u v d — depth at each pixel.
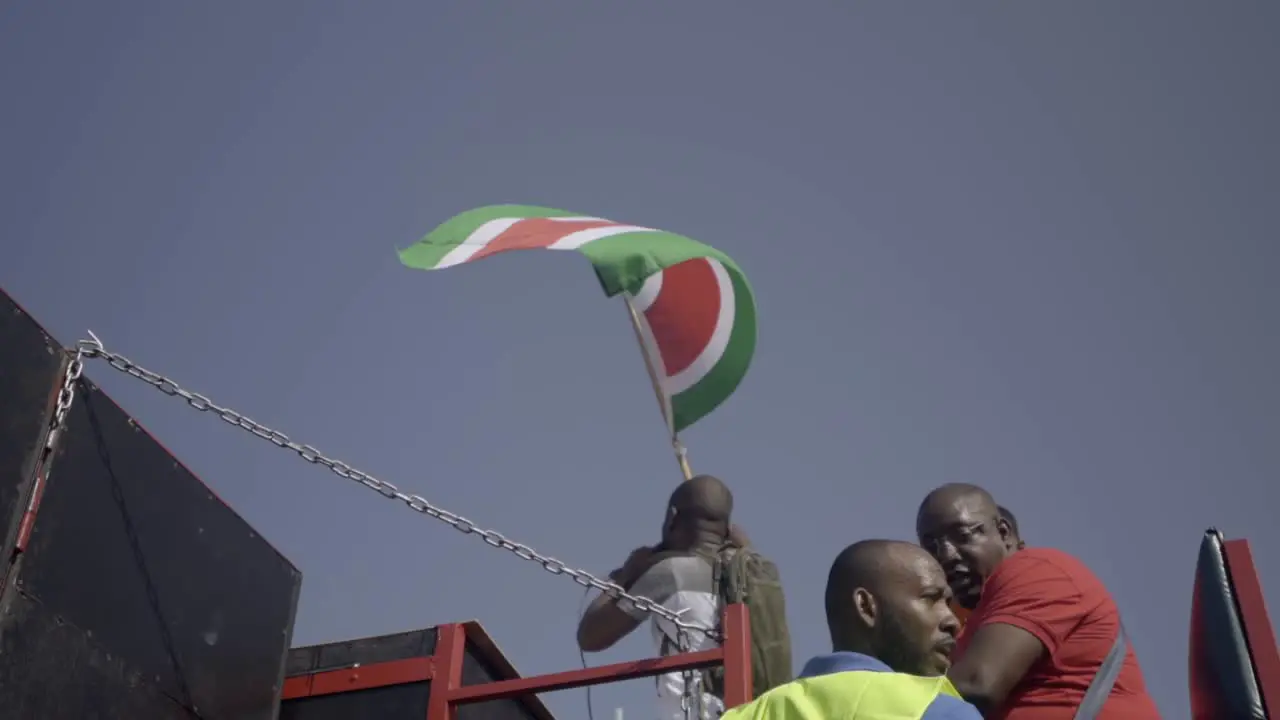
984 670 4.93
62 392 5.63
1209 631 5.00
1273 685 4.80
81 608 5.52
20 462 5.38
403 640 6.51
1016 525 6.24
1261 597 4.97
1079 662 5.04
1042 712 4.97
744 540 7.43
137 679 5.71
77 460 5.66
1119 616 5.20
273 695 6.43
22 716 5.15
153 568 5.95
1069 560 5.27
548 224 8.27
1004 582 5.23
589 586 6.21
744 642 5.77
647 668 5.86
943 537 5.79
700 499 7.32
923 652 4.39
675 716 6.87
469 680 6.45
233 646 6.29
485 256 7.99
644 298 9.02
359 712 6.34
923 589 4.46
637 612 7.08
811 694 3.85
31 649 5.24
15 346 5.48
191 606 6.11
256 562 6.61
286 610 6.71
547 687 6.02
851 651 4.44
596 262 7.75
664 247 7.92
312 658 6.63
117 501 5.84
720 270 8.84
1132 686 5.13
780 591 7.09
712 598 6.95
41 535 5.40
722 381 8.82
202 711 6.02
